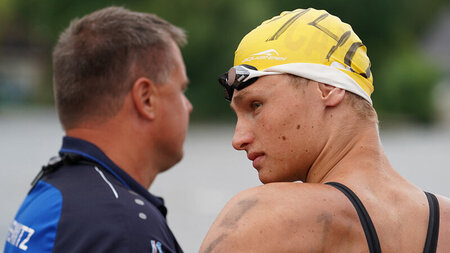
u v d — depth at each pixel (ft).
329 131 15.93
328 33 16.22
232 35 322.96
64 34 24.84
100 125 23.75
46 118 330.95
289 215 14.33
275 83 15.99
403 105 394.32
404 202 15.58
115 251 20.18
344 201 14.93
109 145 23.73
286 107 15.92
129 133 24.04
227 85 16.92
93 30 24.13
